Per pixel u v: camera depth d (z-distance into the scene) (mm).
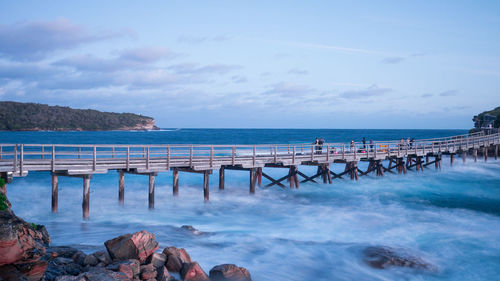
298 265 13180
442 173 40344
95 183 32219
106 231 16531
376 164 36750
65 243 14320
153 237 11484
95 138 128625
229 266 11070
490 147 56312
